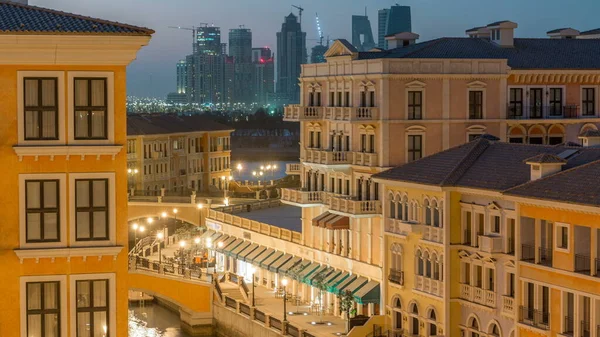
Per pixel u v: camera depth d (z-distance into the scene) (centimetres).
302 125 11006
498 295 7800
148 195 17350
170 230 18025
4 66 4322
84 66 4384
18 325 4400
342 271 10331
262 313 10188
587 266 6812
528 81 10388
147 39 4388
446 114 9925
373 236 9762
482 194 7850
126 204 4462
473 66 10025
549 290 7081
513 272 7619
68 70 4372
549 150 7906
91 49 4353
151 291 11294
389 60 9694
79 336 4456
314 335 9306
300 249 11262
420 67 9819
